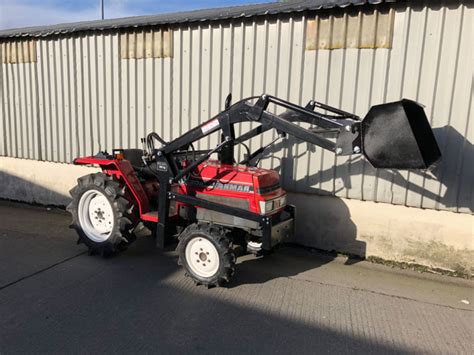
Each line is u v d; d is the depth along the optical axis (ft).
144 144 16.25
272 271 13.64
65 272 13.03
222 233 11.84
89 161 14.30
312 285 12.62
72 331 9.71
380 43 13.65
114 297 11.43
